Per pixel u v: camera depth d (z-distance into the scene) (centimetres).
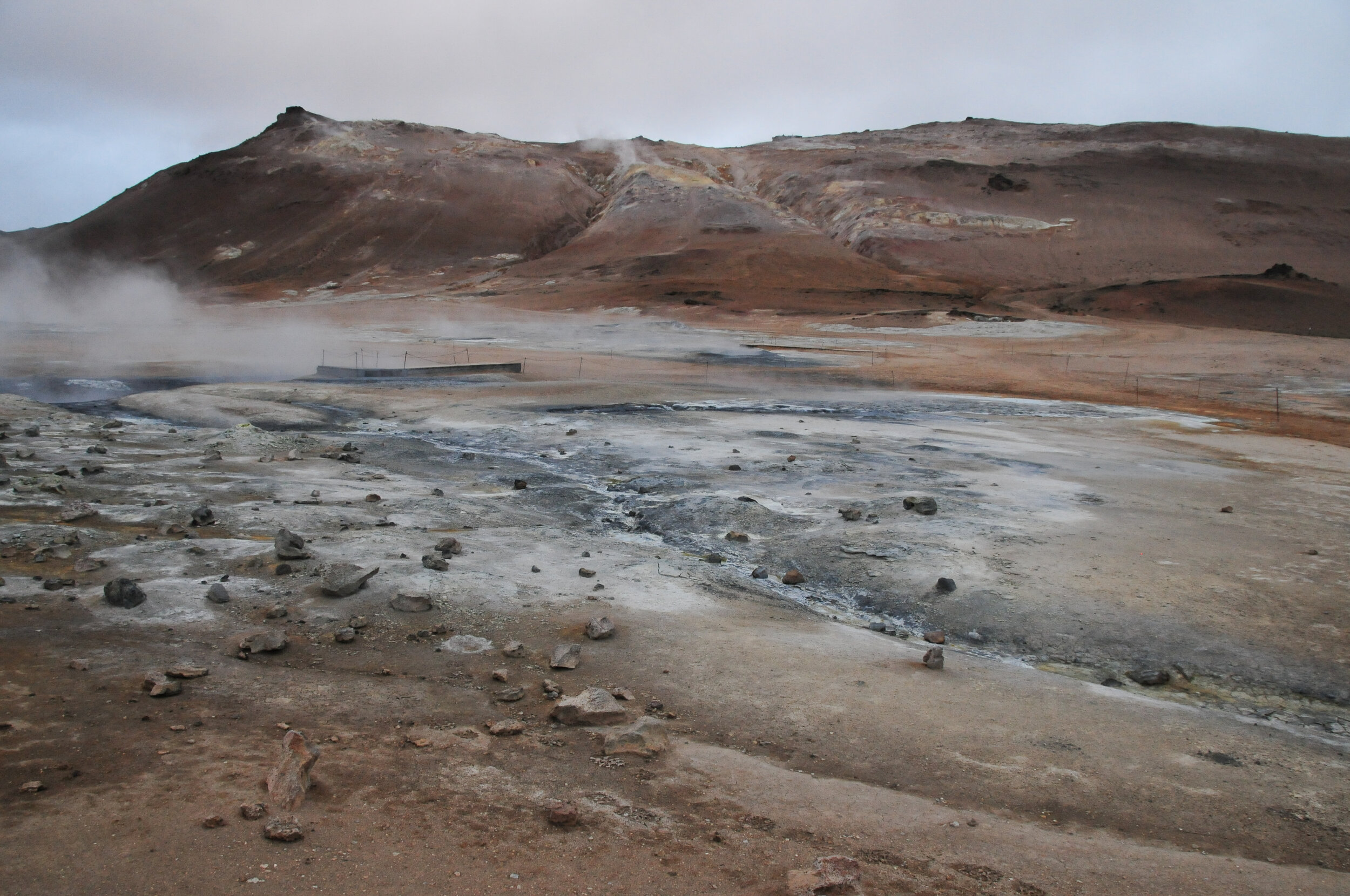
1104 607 1023
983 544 1245
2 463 1385
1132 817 551
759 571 1156
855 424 2469
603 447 1992
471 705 665
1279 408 3325
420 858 451
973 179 16262
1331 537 1344
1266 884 481
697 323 7756
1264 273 10606
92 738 555
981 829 524
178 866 427
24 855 425
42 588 846
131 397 2580
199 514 1143
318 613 838
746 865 466
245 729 587
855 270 11519
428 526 1243
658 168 16900
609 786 547
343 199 16200
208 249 15350
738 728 652
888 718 679
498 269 13462
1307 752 672
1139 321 8225
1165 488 1681
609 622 834
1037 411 2998
